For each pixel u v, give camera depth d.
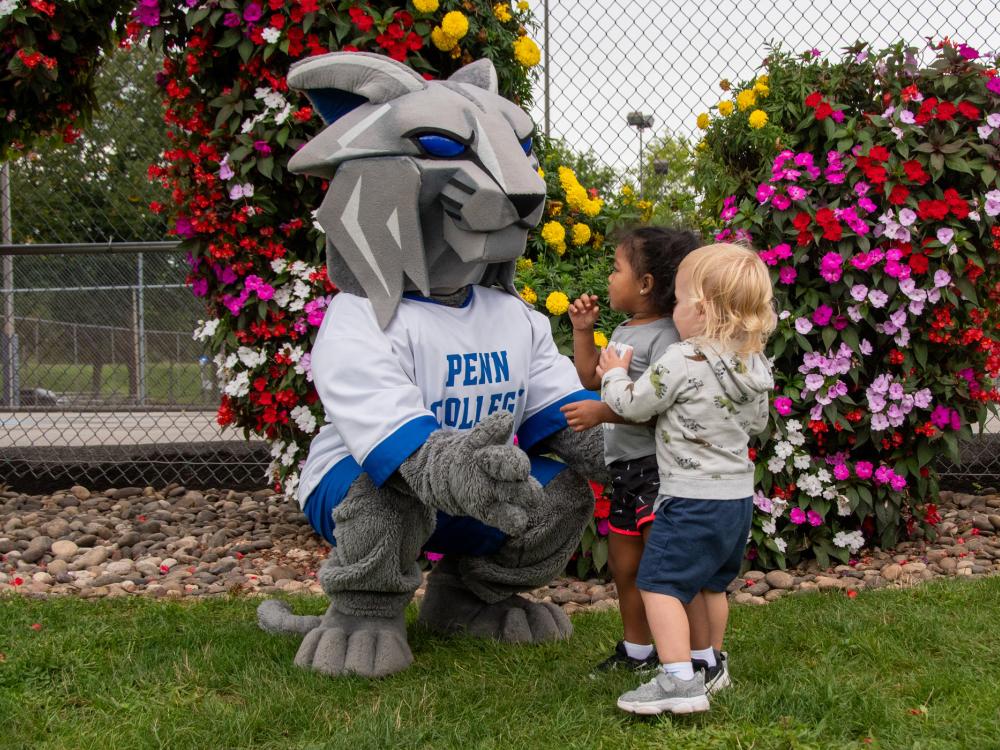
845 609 3.63
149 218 7.93
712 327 2.70
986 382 4.79
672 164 5.49
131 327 9.43
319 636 3.12
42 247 6.21
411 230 2.90
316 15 4.40
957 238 4.48
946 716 2.56
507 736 2.54
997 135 4.57
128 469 7.01
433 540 3.31
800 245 4.49
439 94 2.96
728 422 2.69
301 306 4.57
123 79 7.79
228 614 3.74
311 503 3.16
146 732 2.57
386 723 2.55
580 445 3.23
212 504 6.21
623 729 2.57
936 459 5.01
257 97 4.47
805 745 2.40
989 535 5.22
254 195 4.50
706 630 2.83
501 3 4.81
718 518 2.67
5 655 3.10
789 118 4.84
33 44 4.86
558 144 5.46
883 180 4.43
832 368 4.56
